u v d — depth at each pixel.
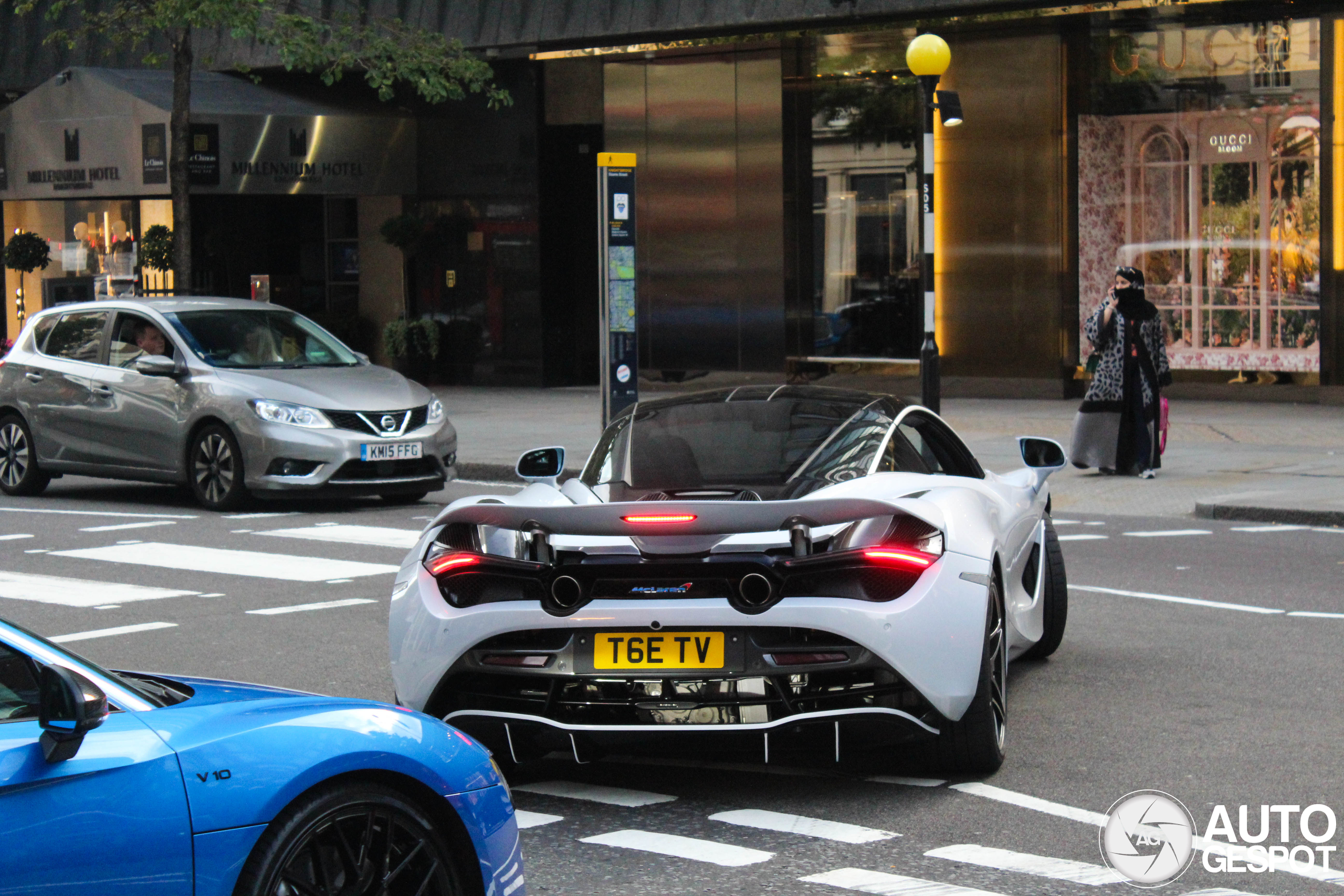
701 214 29.94
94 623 11.55
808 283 29.25
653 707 6.88
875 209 28.47
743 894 5.93
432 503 18.20
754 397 8.50
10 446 19.39
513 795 7.32
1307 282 25.72
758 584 6.82
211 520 16.81
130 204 33.81
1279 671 9.48
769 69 29.02
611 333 19.11
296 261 34.41
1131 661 9.84
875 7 27.09
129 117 29.34
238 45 32.38
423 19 31.34
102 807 4.34
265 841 4.61
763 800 7.15
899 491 7.61
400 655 7.32
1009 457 19.83
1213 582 12.54
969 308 27.59
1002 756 7.58
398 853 4.92
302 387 17.41
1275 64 25.61
